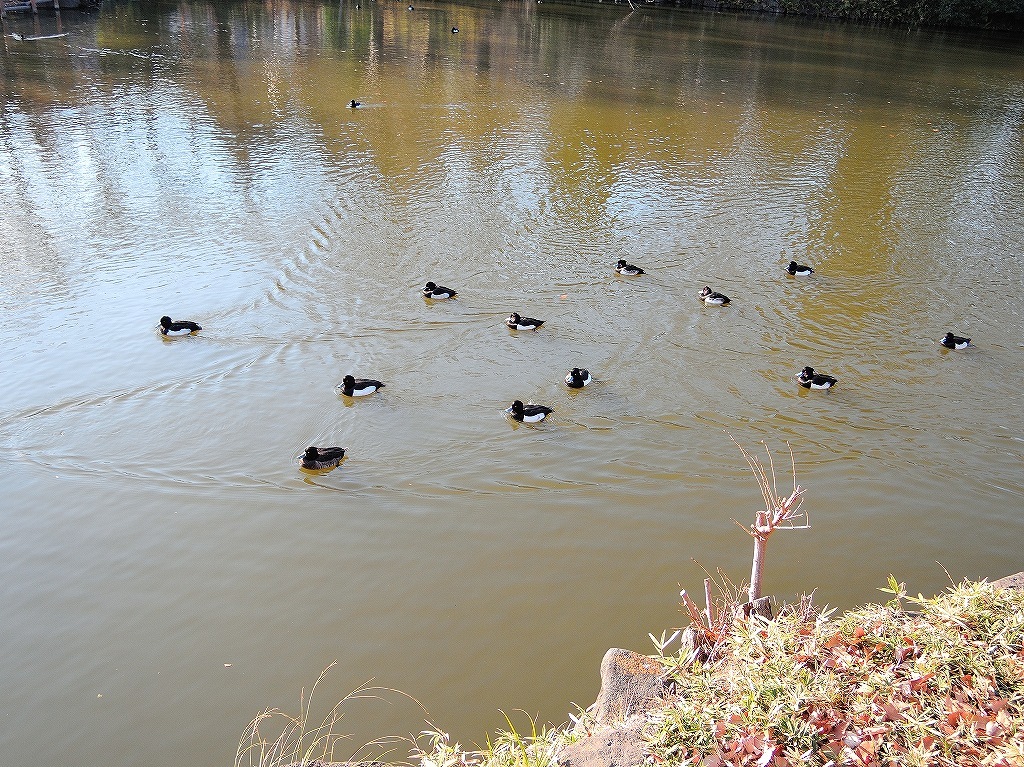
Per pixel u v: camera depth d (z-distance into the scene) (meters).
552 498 14.20
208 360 18.03
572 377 17.33
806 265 23.39
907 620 7.95
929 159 33.31
